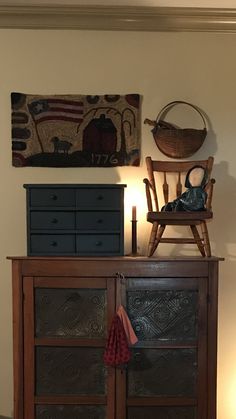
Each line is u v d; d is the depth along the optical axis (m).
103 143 2.71
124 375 2.24
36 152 2.70
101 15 2.66
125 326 2.19
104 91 2.72
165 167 2.64
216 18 2.68
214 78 2.73
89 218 2.32
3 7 2.60
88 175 2.72
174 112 2.73
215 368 2.25
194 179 2.38
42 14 2.65
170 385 2.26
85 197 2.32
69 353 2.27
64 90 2.71
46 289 2.28
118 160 2.71
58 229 2.32
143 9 2.63
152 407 2.26
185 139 2.61
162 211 2.38
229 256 2.74
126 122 2.71
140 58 2.72
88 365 2.27
